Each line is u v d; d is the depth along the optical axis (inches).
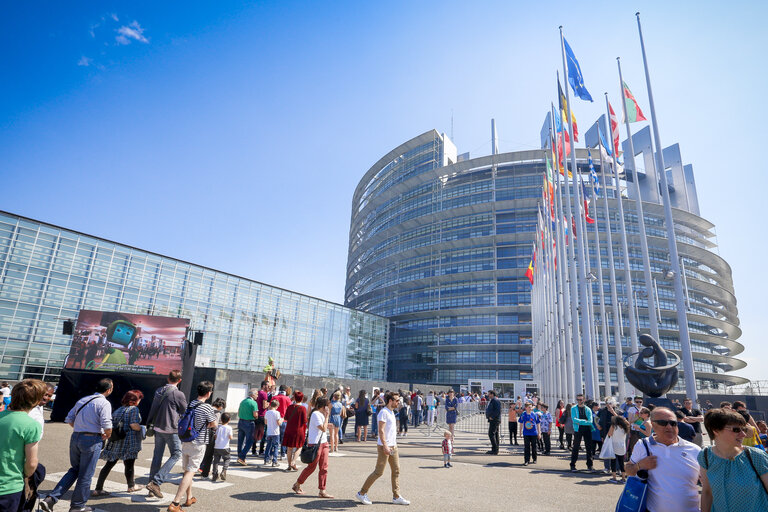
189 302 1786.4
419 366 3056.1
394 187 3634.4
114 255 1590.8
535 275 2037.4
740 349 3560.5
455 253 3169.3
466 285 3038.9
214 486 345.1
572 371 1025.5
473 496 339.6
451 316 3014.3
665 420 169.2
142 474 381.4
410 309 3211.1
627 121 1020.5
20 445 171.5
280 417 462.3
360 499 307.4
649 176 3663.9
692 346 2898.6
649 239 2883.9
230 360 1882.4
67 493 311.4
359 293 4052.7
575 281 1049.5
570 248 1074.1
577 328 1024.2
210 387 288.2
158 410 307.0
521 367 2753.4
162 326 880.9
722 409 155.2
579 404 505.4
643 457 169.8
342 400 743.1
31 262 1382.9
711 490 151.5
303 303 2319.1
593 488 387.5
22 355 1327.5
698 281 3021.7
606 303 2711.6
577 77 1025.5
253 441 498.0
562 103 1083.9
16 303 1336.1
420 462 519.5
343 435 765.9
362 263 4018.2
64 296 1441.9
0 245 1326.3
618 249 2869.1
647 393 609.9
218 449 366.3
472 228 3129.9
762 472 143.8
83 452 257.3
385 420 313.0
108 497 301.0
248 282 2039.9
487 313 2908.5
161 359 863.1
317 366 2329.0
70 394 804.0
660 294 2844.5
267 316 2097.7
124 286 1598.2
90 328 842.8
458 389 2407.7
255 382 1154.0
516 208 3063.5
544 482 410.0
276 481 372.5
